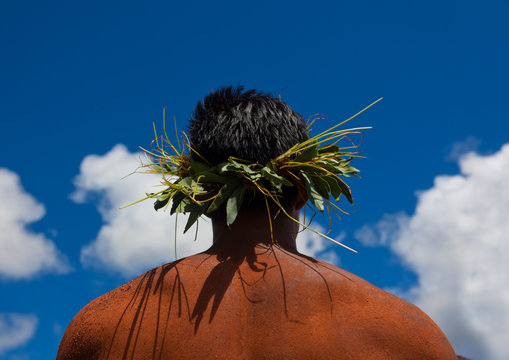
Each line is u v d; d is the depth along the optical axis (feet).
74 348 3.90
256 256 4.11
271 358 3.59
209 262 4.12
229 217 4.21
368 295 3.85
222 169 4.29
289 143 4.46
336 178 4.75
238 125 4.39
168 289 3.95
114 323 3.84
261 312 3.77
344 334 3.64
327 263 4.16
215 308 3.81
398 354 3.61
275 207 4.41
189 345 3.68
